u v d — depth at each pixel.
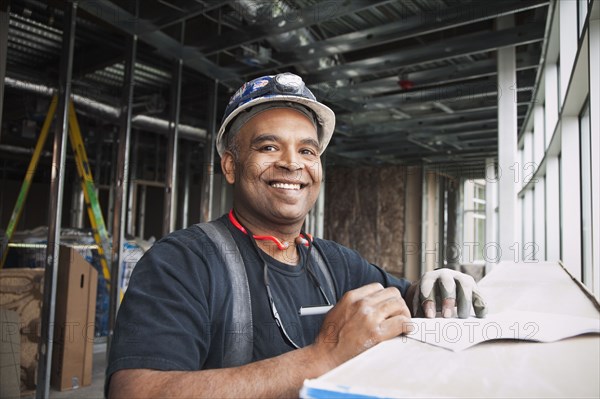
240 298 0.83
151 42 3.17
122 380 0.62
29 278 2.91
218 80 3.94
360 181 8.85
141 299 0.70
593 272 1.89
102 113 4.06
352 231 8.80
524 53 3.52
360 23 3.46
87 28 3.58
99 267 3.92
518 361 0.49
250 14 2.78
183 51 3.37
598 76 1.68
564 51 2.51
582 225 2.61
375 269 1.17
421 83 3.97
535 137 3.82
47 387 2.48
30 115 4.33
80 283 3.06
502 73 3.34
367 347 0.60
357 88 4.16
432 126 5.37
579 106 2.47
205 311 0.75
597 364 0.48
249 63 3.49
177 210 8.00
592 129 1.74
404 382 0.41
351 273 1.12
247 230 0.93
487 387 0.40
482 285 1.08
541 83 3.39
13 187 8.07
